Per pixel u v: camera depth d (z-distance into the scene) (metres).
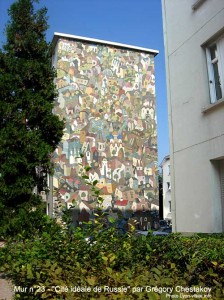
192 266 3.67
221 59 9.20
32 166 11.49
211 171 8.83
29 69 12.08
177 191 10.07
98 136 27.50
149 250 4.58
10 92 11.90
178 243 5.41
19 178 11.34
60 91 26.91
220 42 9.24
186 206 9.63
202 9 9.74
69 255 4.42
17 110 11.91
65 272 3.83
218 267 3.84
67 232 5.03
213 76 9.50
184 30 10.49
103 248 4.58
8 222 10.75
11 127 11.53
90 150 26.97
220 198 8.76
